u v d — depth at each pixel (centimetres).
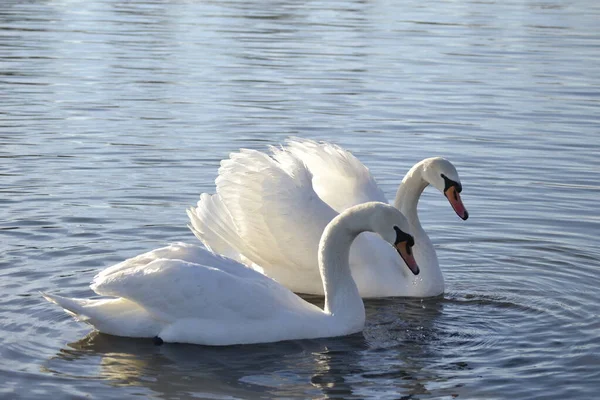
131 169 1931
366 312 1390
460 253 1584
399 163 2017
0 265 1433
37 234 1568
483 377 1129
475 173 1962
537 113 2430
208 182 1864
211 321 1226
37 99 2461
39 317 1275
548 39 3425
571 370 1145
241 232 1477
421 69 2911
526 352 1208
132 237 1577
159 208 1720
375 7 4153
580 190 1870
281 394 1078
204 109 2398
